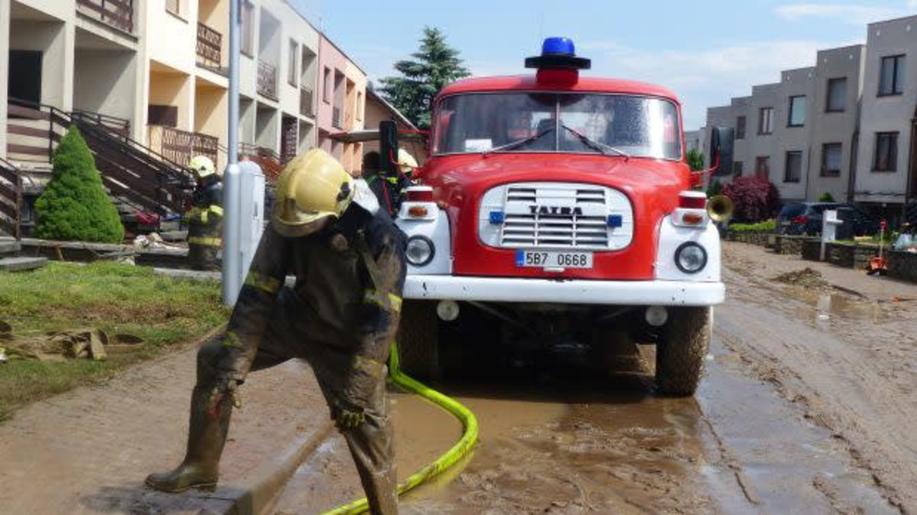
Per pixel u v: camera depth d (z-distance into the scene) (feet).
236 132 34.83
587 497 18.19
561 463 20.47
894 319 47.70
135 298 35.42
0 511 14.07
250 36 108.99
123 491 15.30
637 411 25.57
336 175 13.29
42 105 63.26
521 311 27.66
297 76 132.05
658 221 25.76
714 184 157.28
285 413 21.80
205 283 41.22
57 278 39.86
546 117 29.73
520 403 26.20
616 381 29.48
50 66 65.87
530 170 26.07
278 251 13.87
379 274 13.32
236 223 34.63
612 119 29.71
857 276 75.25
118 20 74.18
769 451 21.85
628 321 28.09
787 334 40.98
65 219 52.37
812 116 161.58
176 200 67.05
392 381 27.89
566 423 24.07
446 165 28.96
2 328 26.63
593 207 25.34
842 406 26.66
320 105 145.89
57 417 19.20
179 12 87.40
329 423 21.57
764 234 128.67
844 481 19.66
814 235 117.08
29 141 64.85
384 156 30.94
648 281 25.36
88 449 17.33
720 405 26.48
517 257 25.31
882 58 135.54
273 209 13.53
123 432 18.61
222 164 101.91
